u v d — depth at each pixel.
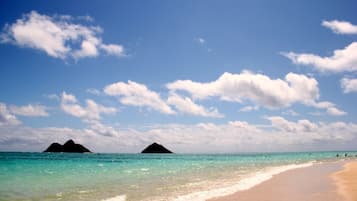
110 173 36.22
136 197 18.06
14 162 65.00
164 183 25.11
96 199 17.53
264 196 17.48
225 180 26.81
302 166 47.69
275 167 46.72
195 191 20.06
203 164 62.66
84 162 72.25
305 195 17.42
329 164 52.50
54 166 51.81
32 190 21.17
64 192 20.25
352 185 21.33
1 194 19.22
